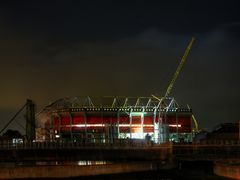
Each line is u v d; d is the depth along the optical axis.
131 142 179.25
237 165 121.69
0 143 186.88
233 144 171.50
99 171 121.19
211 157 161.12
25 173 115.19
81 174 118.62
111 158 176.50
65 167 117.50
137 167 128.00
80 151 180.62
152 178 120.00
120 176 121.44
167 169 135.25
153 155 170.12
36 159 182.12
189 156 161.25
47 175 116.12
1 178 113.38
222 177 119.25
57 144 185.62
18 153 183.38
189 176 123.44
